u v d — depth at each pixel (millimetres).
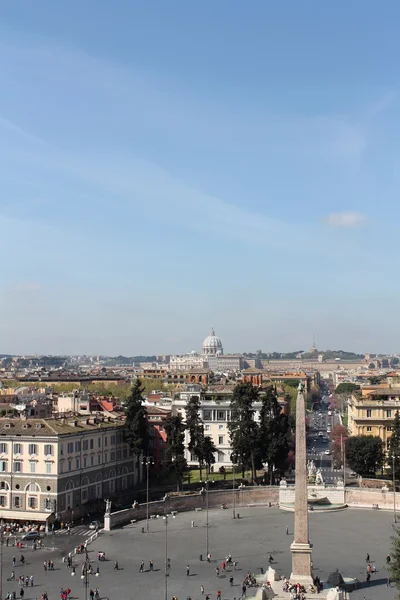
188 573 106125
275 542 126688
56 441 137250
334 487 161875
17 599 93938
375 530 136250
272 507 160625
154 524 140750
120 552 119062
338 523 142875
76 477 144250
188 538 129500
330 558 115375
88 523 140000
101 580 102875
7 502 139875
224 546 123750
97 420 163625
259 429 171875
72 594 96000
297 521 99062
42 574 105812
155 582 101938
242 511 155625
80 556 116500
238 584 101000
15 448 140250
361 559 114750
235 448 172000
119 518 138500
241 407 172500
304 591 94625
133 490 164125
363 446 179625
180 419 165375
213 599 94000
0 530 120562
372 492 159750
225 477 183250
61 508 138125
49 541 125812
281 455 174750
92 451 151125
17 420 146875
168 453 161750
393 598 93750
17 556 115875
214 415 197500
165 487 168375
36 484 138250
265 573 106688
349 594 95750
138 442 162000
